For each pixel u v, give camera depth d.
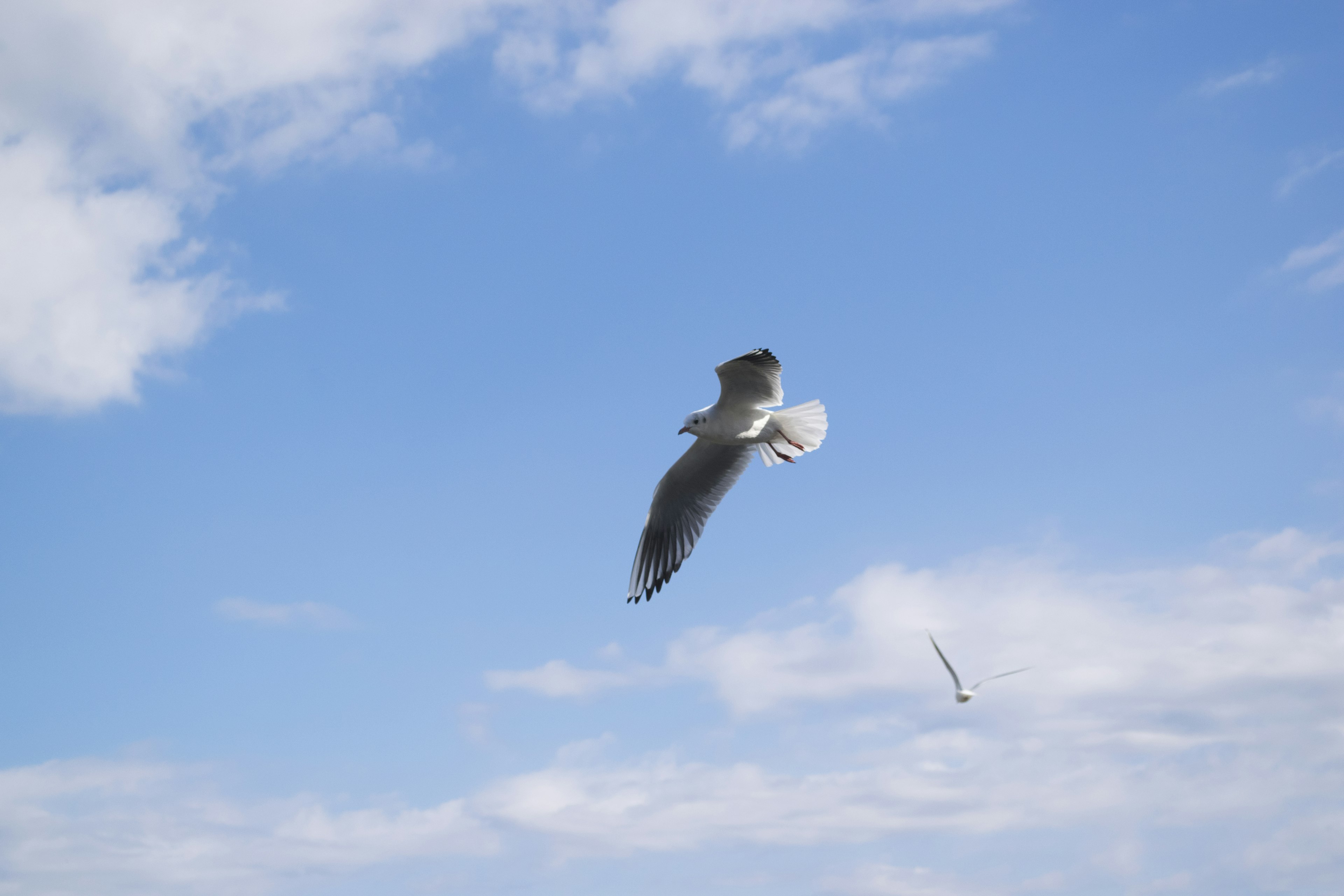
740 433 12.55
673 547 14.18
